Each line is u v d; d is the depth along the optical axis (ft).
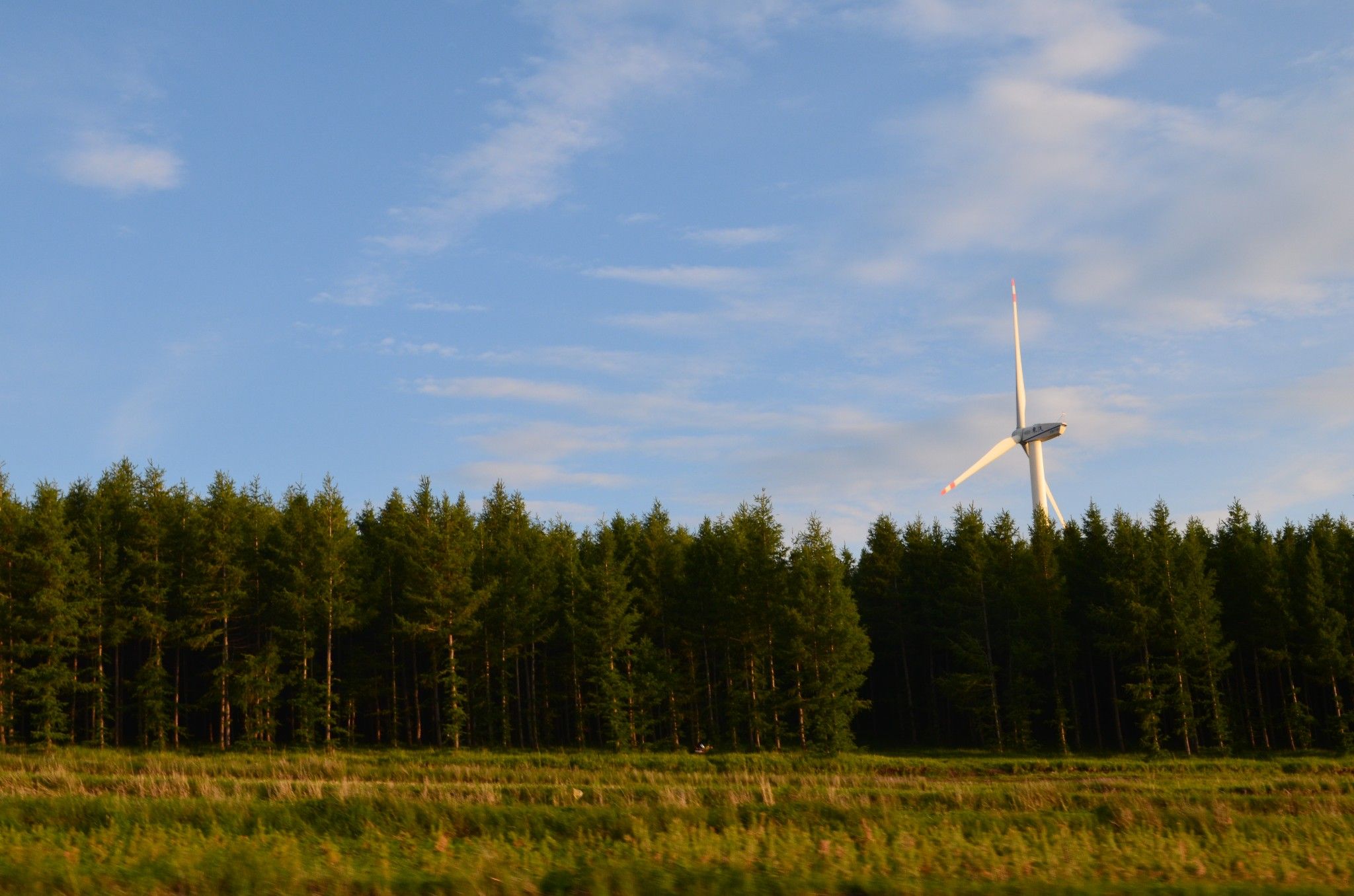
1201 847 57.26
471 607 184.03
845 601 183.42
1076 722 196.75
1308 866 50.34
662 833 59.41
